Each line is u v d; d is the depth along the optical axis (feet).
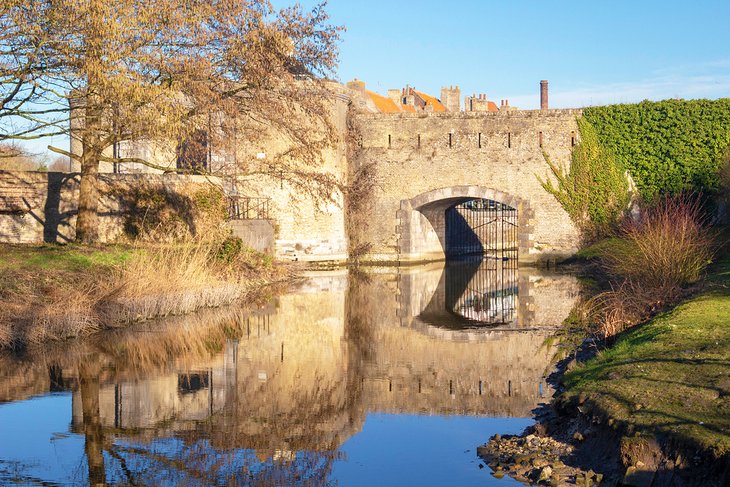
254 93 62.18
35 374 41.39
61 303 51.19
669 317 40.98
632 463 23.21
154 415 34.40
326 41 63.62
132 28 49.55
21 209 76.07
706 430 22.91
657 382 28.35
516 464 26.66
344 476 26.84
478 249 161.27
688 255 57.52
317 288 86.02
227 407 35.96
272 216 108.47
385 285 90.53
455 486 25.05
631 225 78.28
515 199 118.83
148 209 81.46
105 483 26.21
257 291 80.48
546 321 61.52
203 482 26.35
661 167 113.19
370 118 122.52
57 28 47.06
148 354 47.11
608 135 115.55
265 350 49.85
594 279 94.84
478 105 189.78
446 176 120.88
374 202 123.03
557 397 32.65
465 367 44.70
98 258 62.13
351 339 54.44
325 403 36.88
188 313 63.21
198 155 67.36
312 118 67.26
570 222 117.29
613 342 43.62
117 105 52.06
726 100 110.22
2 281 51.52
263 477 26.84
